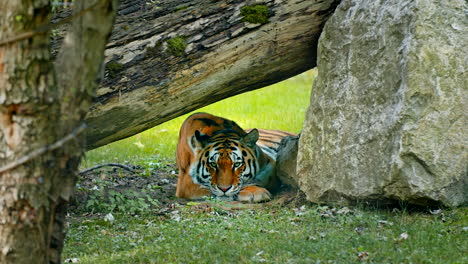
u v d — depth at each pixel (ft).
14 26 16.57
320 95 34.27
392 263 23.84
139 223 32.96
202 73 34.40
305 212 32.48
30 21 16.67
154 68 33.50
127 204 35.53
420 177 28.71
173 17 33.94
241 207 36.35
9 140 17.17
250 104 95.66
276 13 34.88
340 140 32.30
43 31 16.67
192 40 33.88
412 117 28.71
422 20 29.01
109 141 35.53
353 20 32.63
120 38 33.12
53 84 17.49
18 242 17.70
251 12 34.55
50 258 18.51
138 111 33.99
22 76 16.89
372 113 30.76
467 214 28.84
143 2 34.27
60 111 17.60
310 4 35.24
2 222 17.51
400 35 29.84
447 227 27.71
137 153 62.54
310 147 34.63
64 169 18.01
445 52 29.07
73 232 30.89
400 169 28.71
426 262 23.66
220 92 35.99
